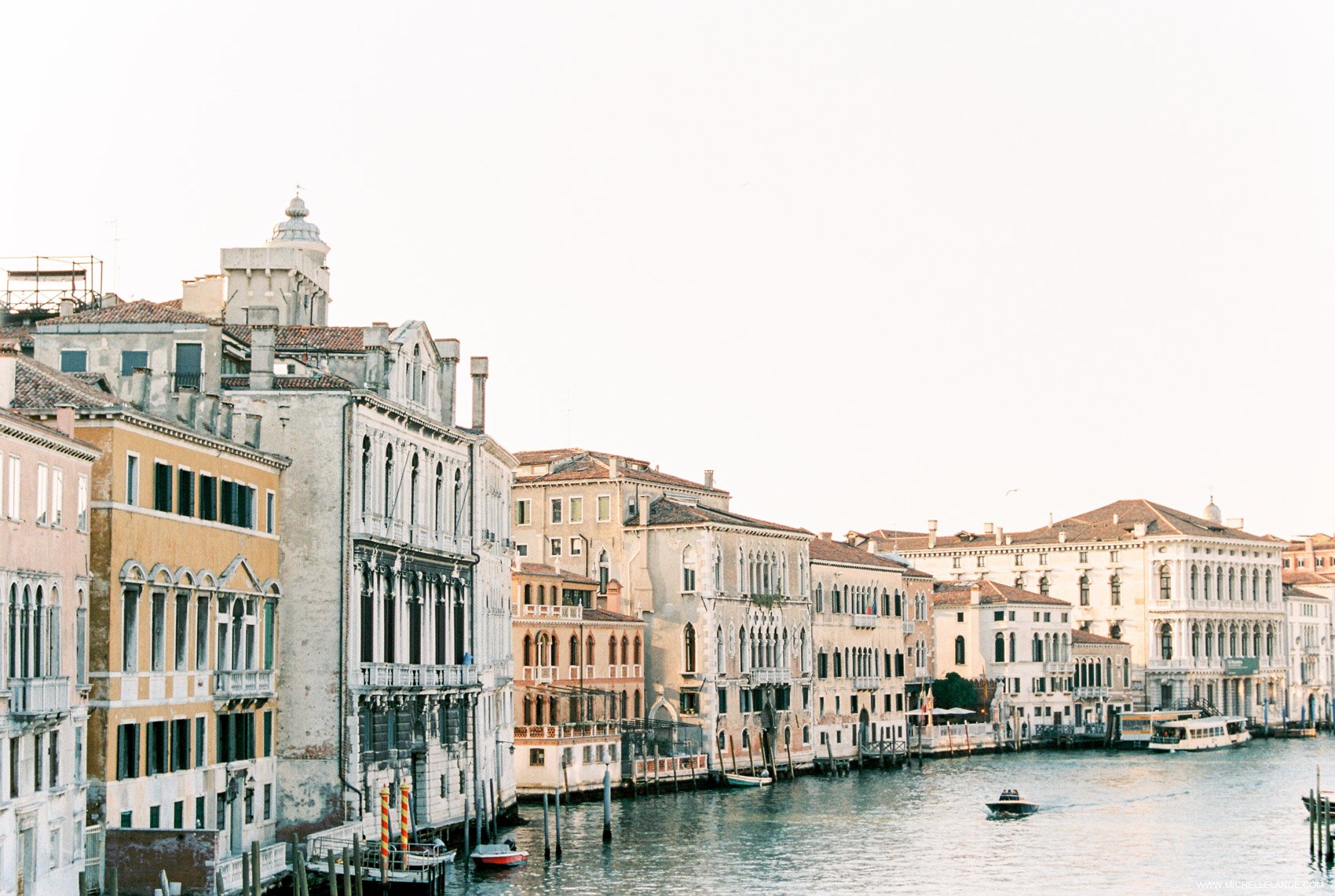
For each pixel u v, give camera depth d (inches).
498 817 3083.2
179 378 2316.7
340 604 2341.3
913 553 7032.5
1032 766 4891.7
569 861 2731.3
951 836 3144.7
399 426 2556.6
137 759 1914.4
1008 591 5885.8
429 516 2706.7
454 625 2819.9
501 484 3257.9
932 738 5231.3
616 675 3956.7
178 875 1824.6
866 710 4886.8
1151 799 3887.8
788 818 3368.6
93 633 1862.7
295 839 2102.6
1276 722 6978.4
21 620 1685.5
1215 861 2859.3
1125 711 6417.3
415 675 2581.2
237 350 2516.0
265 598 2293.3
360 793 2342.5
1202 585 6619.1
